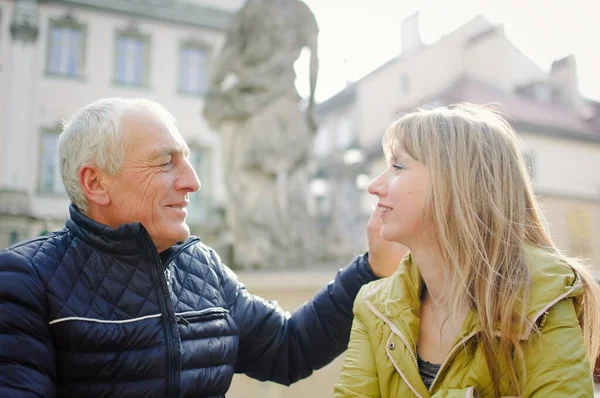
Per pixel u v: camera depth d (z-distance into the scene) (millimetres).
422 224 1233
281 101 7074
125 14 24812
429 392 1161
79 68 23969
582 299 1128
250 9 7262
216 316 1497
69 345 1279
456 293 1152
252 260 6305
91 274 1342
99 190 1414
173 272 1497
